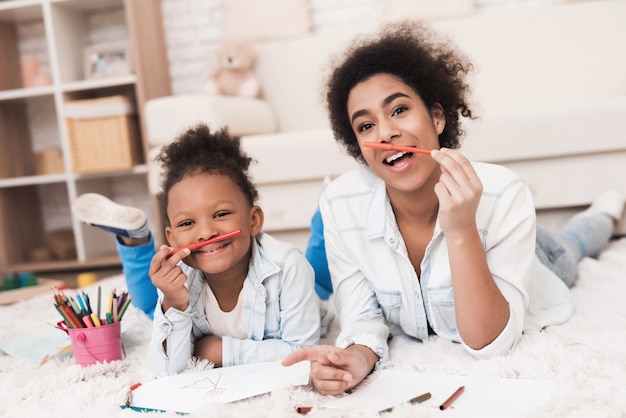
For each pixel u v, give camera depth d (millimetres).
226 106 2445
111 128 2998
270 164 2227
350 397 923
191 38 3342
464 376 965
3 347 1406
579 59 2605
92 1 3197
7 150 3385
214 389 985
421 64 1137
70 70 3232
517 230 1107
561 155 2047
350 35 2867
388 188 1166
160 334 1092
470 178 978
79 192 3166
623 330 1134
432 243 1124
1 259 3311
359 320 1180
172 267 1058
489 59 2674
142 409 951
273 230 2311
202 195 1091
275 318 1181
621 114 1982
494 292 1025
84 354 1203
